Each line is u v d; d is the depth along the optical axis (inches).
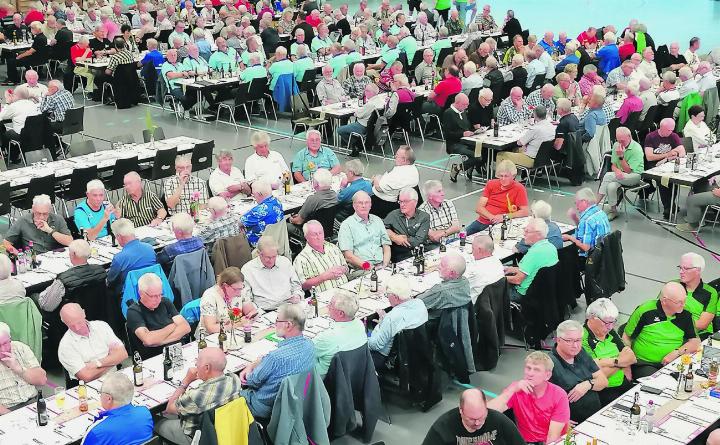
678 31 1180.5
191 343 323.0
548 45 899.4
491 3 1456.7
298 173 521.0
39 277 382.0
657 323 323.6
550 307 378.9
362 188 473.4
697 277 337.1
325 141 709.9
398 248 426.6
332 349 300.4
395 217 428.8
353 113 668.7
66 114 639.1
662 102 687.1
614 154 538.6
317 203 449.7
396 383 352.5
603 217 421.7
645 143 564.4
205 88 751.1
